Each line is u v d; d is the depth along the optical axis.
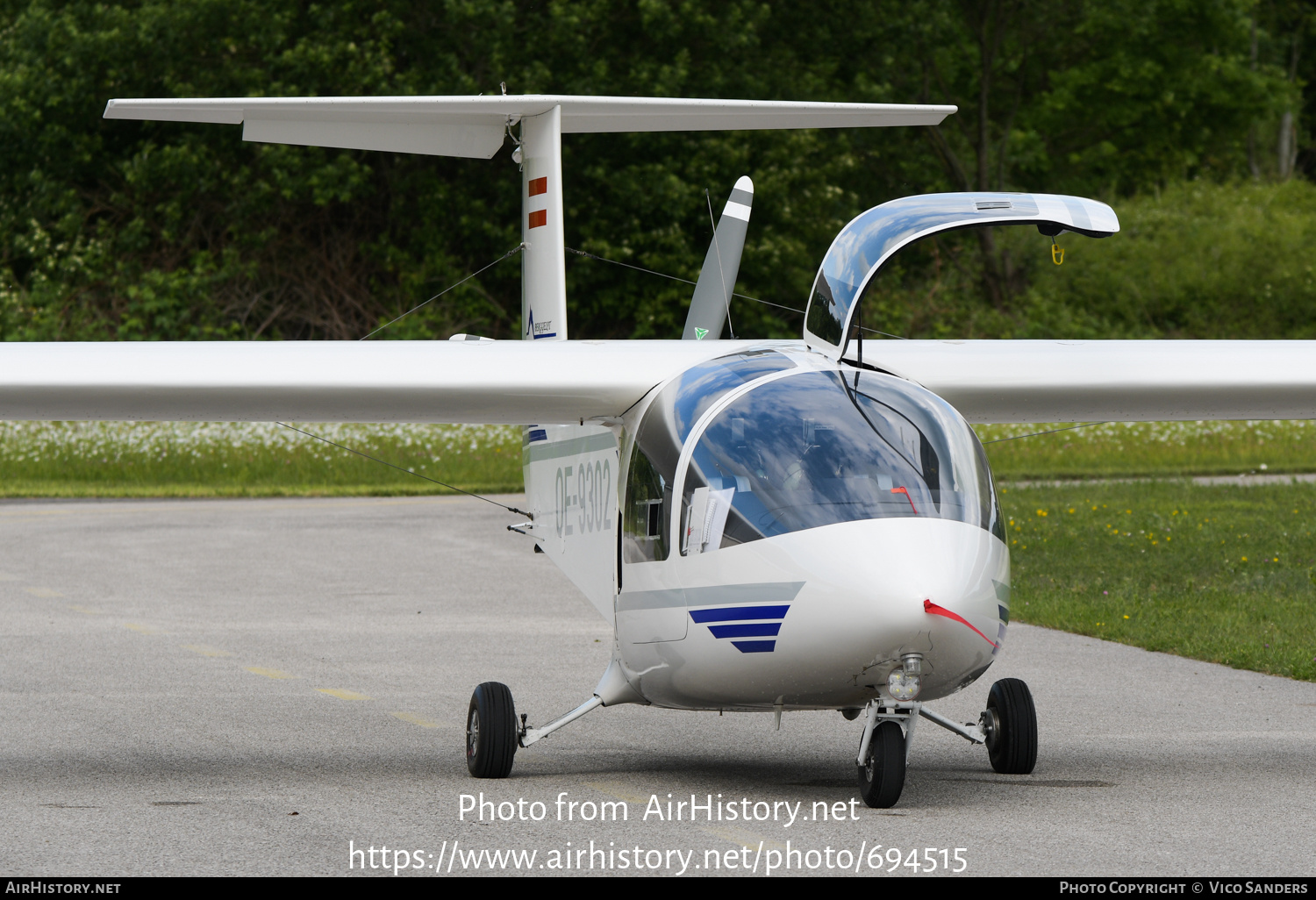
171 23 145.25
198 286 145.50
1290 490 86.88
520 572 60.91
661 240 146.12
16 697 35.09
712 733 32.09
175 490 95.88
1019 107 196.00
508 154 153.62
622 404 27.70
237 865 20.67
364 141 34.28
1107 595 50.97
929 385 29.39
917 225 26.30
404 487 98.69
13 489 94.25
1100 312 167.38
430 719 32.78
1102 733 31.42
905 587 21.94
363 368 27.58
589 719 33.62
